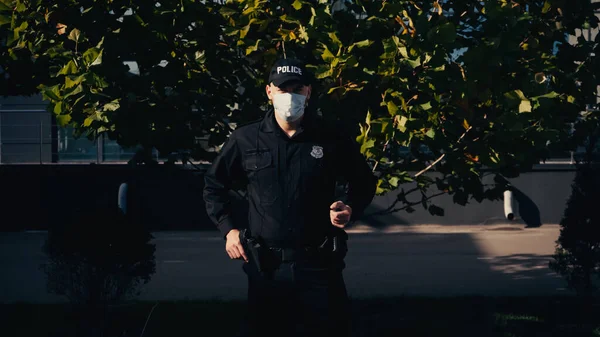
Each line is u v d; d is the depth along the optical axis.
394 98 5.01
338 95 5.39
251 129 3.84
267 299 3.75
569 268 7.81
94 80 5.02
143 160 6.55
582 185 7.61
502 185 6.38
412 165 6.23
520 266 11.07
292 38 5.55
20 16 5.48
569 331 6.61
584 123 6.19
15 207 16.09
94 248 6.09
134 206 16.06
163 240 14.70
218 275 10.45
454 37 4.77
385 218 15.96
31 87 6.57
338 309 3.78
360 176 3.90
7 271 10.87
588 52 5.76
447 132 5.38
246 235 3.78
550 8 5.65
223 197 3.94
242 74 6.23
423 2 5.66
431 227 15.99
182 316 7.23
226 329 6.70
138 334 6.55
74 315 6.65
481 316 7.25
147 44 5.34
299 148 3.73
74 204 16.16
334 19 5.36
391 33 5.23
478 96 4.96
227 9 5.70
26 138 16.52
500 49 4.88
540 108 5.04
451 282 9.73
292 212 3.71
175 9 5.36
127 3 5.41
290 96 3.56
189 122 6.00
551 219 16.12
